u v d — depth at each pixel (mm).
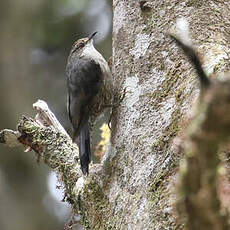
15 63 26391
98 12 25016
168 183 8156
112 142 9711
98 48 24094
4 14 26688
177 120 8609
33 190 24453
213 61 8594
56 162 11266
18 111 25734
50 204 24578
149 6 10062
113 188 9281
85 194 9859
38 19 26031
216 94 5074
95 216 9445
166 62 9383
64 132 11805
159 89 9219
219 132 5094
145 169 8625
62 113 25031
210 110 5086
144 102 9297
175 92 8945
